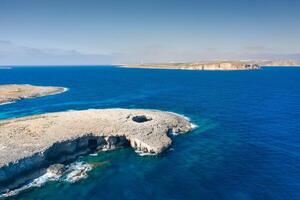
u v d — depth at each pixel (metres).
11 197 35.31
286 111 82.25
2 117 76.88
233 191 35.78
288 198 34.06
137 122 60.62
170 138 54.34
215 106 91.25
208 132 60.94
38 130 52.69
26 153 41.84
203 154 48.16
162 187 37.09
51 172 41.28
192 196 34.78
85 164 44.62
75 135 49.72
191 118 73.69
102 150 50.44
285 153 48.25
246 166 43.12
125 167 43.34
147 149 49.16
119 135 52.09
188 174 40.62
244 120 71.50
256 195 34.81
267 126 65.56
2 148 43.81
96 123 57.44
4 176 37.50
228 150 49.97
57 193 36.12
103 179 39.56
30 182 38.88
